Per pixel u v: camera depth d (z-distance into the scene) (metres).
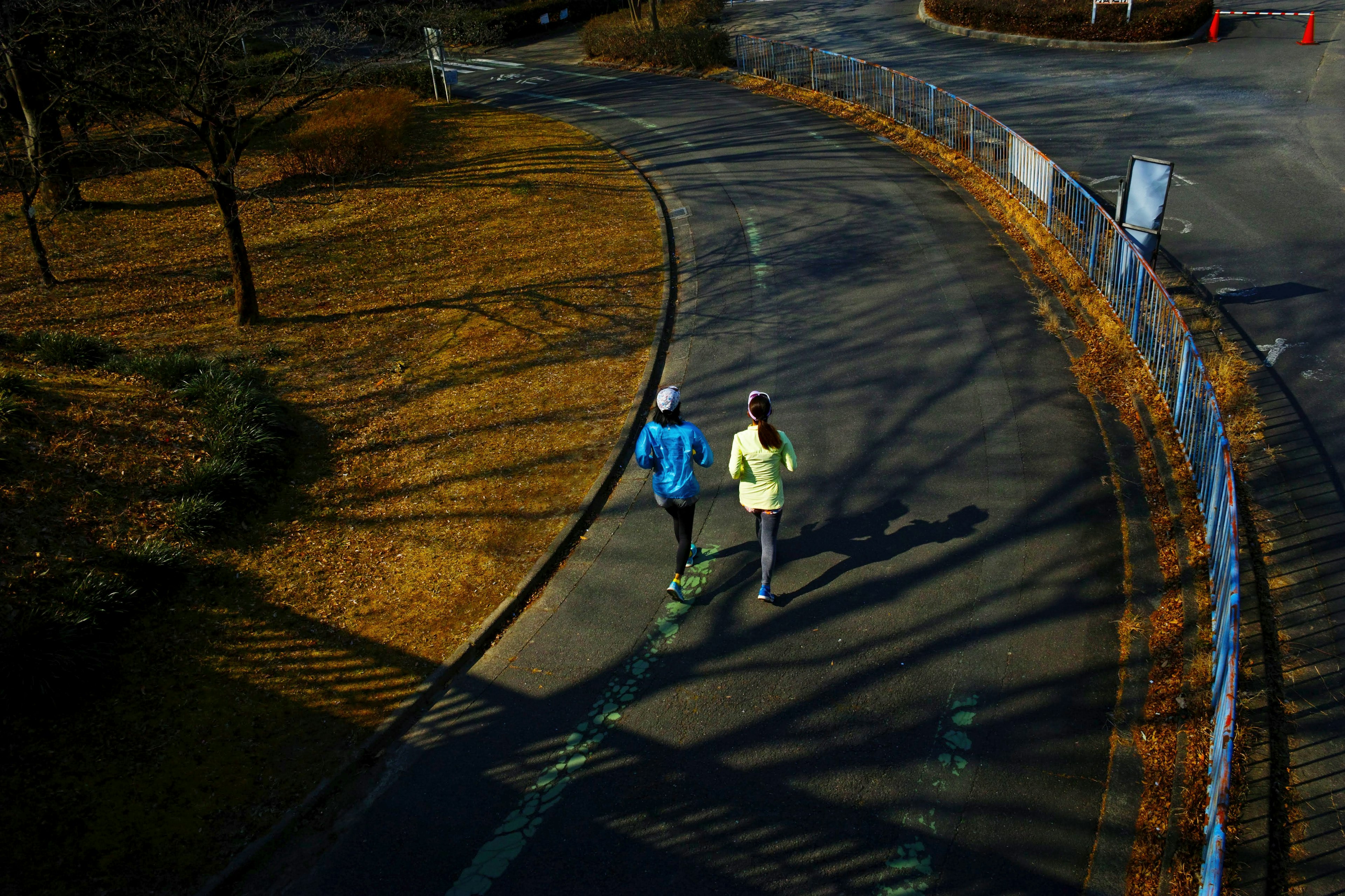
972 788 5.75
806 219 15.71
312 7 28.81
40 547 7.58
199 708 6.72
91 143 16.95
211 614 7.62
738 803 5.79
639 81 28.92
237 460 9.08
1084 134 17.98
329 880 5.50
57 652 6.56
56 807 5.86
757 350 11.55
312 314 13.82
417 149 22.53
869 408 10.05
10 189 20.28
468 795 6.04
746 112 23.36
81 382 10.16
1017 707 6.30
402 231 17.06
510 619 7.66
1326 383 9.48
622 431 10.12
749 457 7.06
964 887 5.16
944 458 9.06
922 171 17.52
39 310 14.12
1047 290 12.29
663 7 35.91
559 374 11.45
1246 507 7.90
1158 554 7.55
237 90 12.44
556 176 19.47
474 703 6.82
